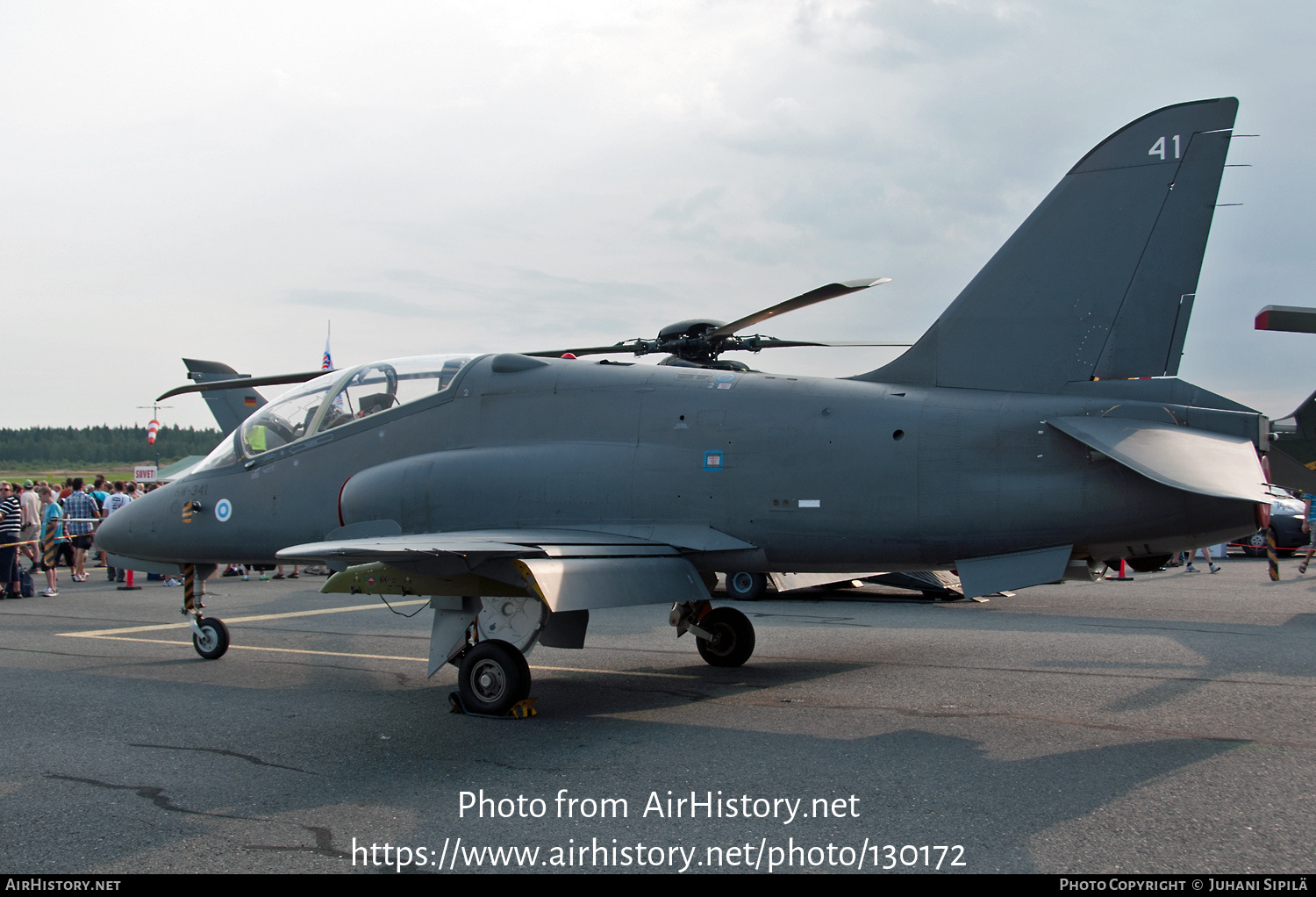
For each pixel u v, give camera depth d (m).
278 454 8.20
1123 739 4.95
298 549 5.48
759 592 12.70
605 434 6.89
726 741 5.09
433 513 7.23
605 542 6.16
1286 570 17.00
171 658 8.27
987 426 5.73
